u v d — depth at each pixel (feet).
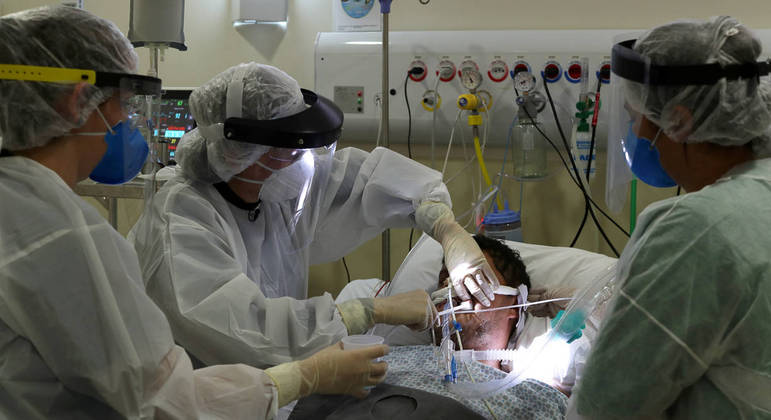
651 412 3.31
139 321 3.34
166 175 5.81
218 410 3.82
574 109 8.01
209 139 4.94
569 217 8.39
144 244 4.92
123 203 8.83
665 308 3.16
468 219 8.69
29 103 3.43
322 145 4.89
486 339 6.03
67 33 3.54
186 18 9.25
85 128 3.72
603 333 3.42
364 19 8.57
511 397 5.16
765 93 3.40
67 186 3.39
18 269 3.08
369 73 8.53
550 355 5.21
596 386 3.40
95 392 3.23
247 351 4.55
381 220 6.56
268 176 5.21
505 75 8.13
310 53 8.97
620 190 4.26
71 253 3.17
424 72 8.34
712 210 3.16
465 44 8.21
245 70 4.92
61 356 3.14
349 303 5.23
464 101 7.91
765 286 3.02
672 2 7.89
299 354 4.74
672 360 3.16
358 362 4.51
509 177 8.42
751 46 3.29
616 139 4.06
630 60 3.56
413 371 5.59
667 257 3.19
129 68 3.91
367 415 4.80
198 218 5.01
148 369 3.35
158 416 3.43
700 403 3.27
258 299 4.75
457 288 5.82
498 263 6.33
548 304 6.39
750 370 3.10
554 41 7.97
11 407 3.14
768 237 3.08
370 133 8.73
